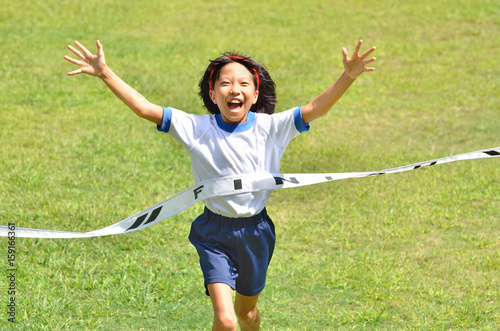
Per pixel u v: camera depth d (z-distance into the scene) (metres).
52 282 6.89
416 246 8.17
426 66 17.89
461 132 13.09
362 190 10.02
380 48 19.61
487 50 19.38
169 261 7.58
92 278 7.00
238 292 5.33
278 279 7.25
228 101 4.89
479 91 15.71
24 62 16.69
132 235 8.15
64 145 11.33
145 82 15.55
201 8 24.50
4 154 10.73
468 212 9.23
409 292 6.97
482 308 6.54
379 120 13.90
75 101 14.04
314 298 6.85
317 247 8.15
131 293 6.72
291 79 16.62
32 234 4.80
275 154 5.10
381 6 24.70
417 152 11.79
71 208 8.76
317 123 13.62
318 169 11.02
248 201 4.96
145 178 10.14
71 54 17.77
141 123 12.90
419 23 22.41
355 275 7.30
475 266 7.58
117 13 22.98
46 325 6.06
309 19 23.22
